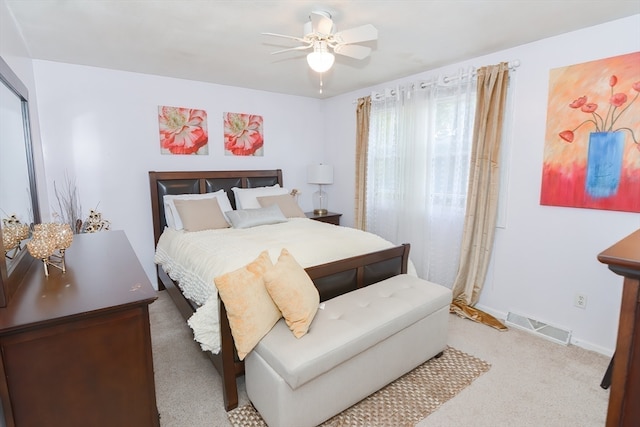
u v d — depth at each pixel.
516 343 2.64
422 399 2.01
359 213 4.32
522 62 2.79
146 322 1.33
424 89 3.55
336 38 2.13
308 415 1.70
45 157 3.15
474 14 2.22
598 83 2.39
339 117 4.73
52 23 2.33
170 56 3.02
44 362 1.16
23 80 2.57
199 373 2.27
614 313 2.45
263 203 3.91
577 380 2.18
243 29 2.44
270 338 1.74
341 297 2.21
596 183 2.45
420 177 3.65
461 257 3.23
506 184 2.97
